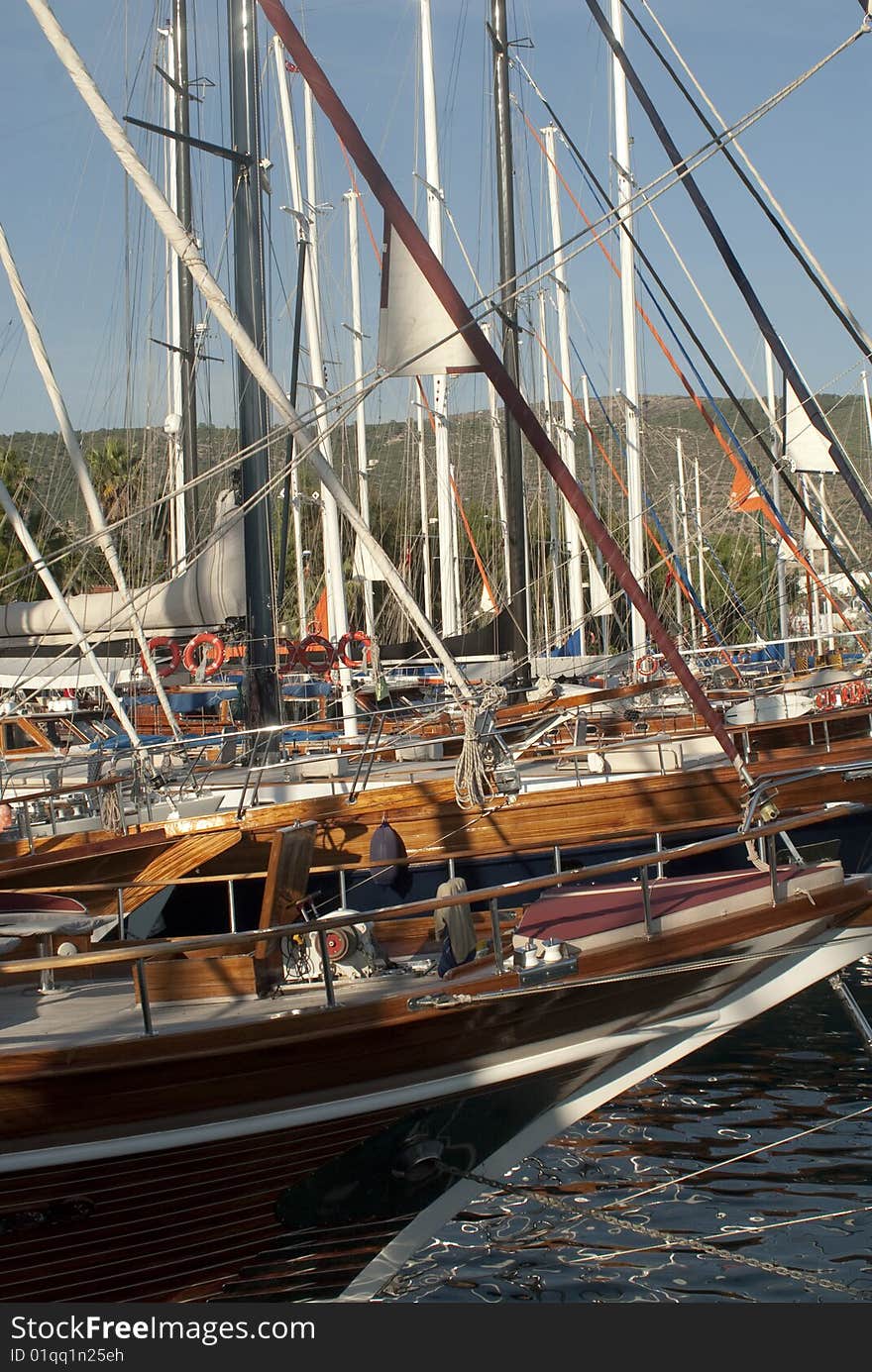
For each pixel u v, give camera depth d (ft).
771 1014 40.81
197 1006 23.76
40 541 98.58
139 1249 21.75
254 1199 21.94
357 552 96.84
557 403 112.57
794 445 56.90
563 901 24.36
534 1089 23.24
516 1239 28.35
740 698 58.95
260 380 23.82
